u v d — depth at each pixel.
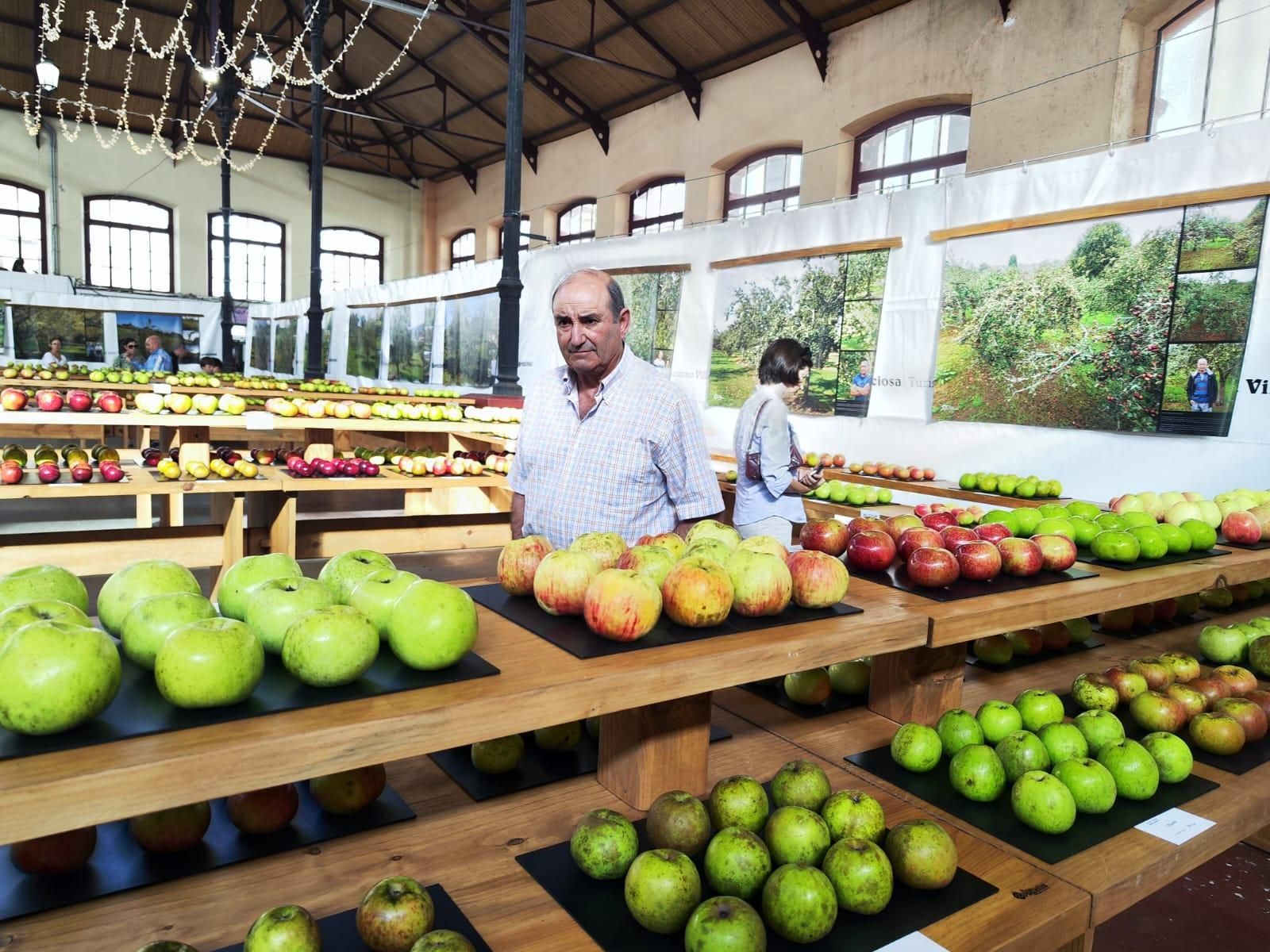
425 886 1.06
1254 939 1.89
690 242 6.29
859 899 1.06
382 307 11.42
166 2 13.65
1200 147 3.84
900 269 5.07
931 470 4.80
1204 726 1.63
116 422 4.81
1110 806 1.38
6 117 15.87
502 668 1.02
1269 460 3.67
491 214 17.34
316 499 7.77
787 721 1.67
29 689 0.74
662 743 1.26
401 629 0.97
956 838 1.28
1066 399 4.38
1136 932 1.92
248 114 17.06
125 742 0.77
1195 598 2.53
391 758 0.85
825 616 1.32
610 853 1.09
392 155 19.02
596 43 11.96
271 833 1.15
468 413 5.93
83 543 3.83
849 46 9.73
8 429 8.42
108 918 0.96
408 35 14.05
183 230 17.69
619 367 2.06
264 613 1.00
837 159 9.96
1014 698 1.83
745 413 3.32
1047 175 4.39
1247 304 3.72
